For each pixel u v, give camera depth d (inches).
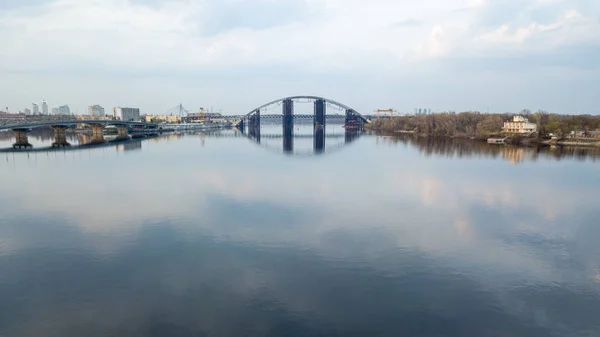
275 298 971.3
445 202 1939.0
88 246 1315.2
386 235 1434.5
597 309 942.4
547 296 1001.5
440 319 890.7
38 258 1213.7
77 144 5595.5
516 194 2130.9
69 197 2026.3
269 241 1364.4
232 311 914.1
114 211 1744.6
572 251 1301.7
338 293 1000.9
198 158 3826.3
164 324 862.5
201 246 1315.2
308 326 856.9
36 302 951.6
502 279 1089.4
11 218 1631.4
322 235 1428.4
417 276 1100.5
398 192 2165.4
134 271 1120.8
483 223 1593.3
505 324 876.0
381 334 831.1
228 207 1819.6
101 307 929.5
